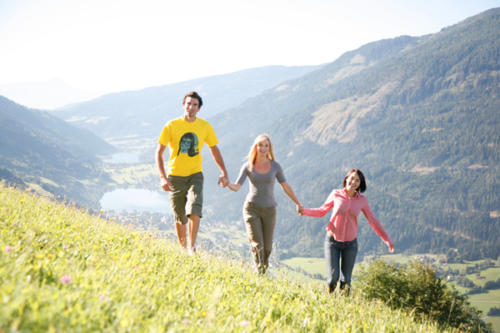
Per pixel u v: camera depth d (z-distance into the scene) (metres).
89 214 6.11
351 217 6.02
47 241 3.33
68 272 2.62
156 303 2.62
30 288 2.06
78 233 3.99
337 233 6.02
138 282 2.88
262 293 4.01
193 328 2.33
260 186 6.12
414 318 5.41
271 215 6.13
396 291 19.56
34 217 4.22
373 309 4.83
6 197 5.03
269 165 6.18
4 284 2.04
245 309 3.03
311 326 3.14
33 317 1.77
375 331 3.66
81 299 2.17
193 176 5.88
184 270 3.79
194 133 5.84
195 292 3.18
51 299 2.01
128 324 2.09
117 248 4.04
